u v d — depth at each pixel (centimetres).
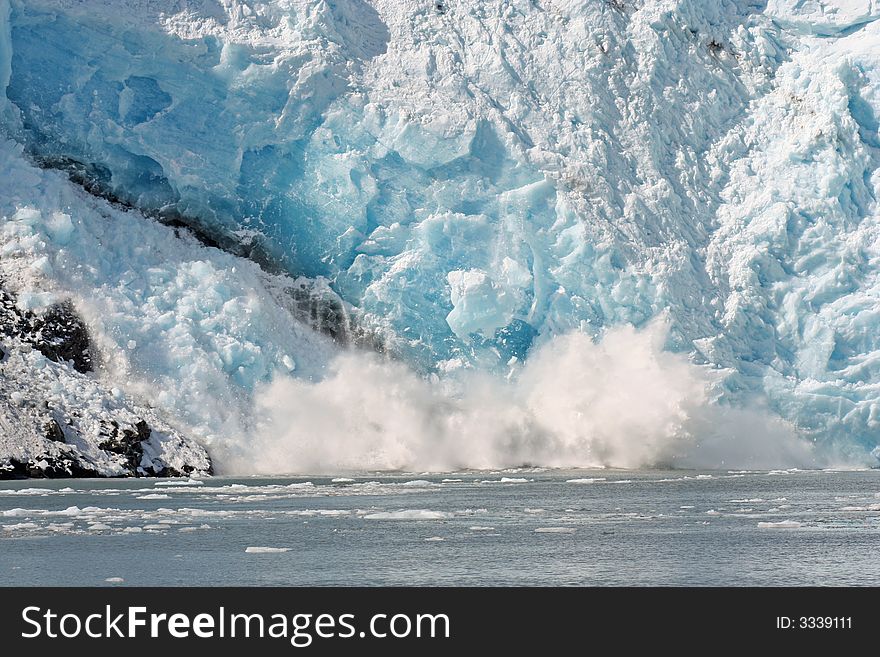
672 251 16250
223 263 14500
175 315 13300
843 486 11450
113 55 14350
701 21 18650
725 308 16325
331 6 16175
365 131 15325
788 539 7025
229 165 14875
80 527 7331
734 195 17462
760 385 15888
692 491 10650
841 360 16275
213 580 5650
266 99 15038
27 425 11319
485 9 17250
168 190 14650
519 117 16462
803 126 17825
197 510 8206
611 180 16500
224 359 13338
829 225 17050
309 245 15250
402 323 15138
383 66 16138
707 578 5775
